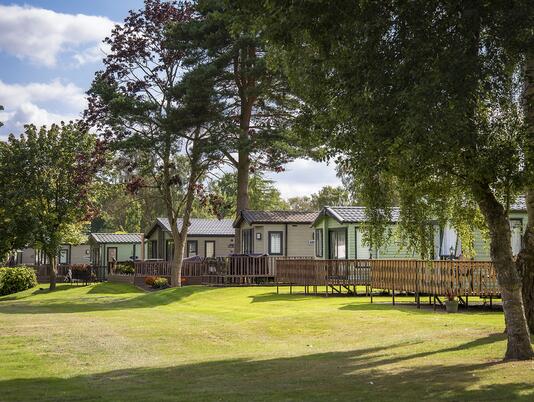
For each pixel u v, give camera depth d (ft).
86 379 37.99
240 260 114.21
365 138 31.01
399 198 41.78
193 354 48.70
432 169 32.91
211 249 162.61
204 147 109.70
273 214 130.93
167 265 132.16
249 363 41.81
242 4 32.99
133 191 124.26
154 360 46.11
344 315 62.03
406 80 29.22
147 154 116.67
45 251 138.31
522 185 32.17
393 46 29.91
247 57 111.24
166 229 161.68
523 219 94.68
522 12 28.04
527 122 33.45
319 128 35.06
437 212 43.37
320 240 119.03
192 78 105.70
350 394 29.12
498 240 36.63
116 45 114.42
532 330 44.75
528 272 45.19
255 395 30.09
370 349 45.14
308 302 78.38
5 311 86.22
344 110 31.55
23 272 151.02
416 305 69.36
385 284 73.10
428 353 41.29
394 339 49.03
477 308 64.85
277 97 115.55
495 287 62.54
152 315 74.74
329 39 31.42
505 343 42.29
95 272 174.91
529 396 26.61
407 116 28.30
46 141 136.87
